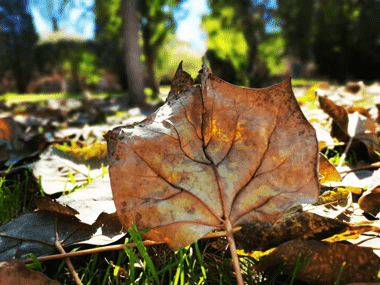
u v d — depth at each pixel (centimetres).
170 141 22
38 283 19
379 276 18
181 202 20
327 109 47
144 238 21
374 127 44
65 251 24
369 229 20
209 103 23
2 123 54
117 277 23
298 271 20
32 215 26
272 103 22
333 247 20
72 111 175
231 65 346
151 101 304
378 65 623
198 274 23
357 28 627
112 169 21
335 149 48
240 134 22
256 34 343
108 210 25
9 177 45
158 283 20
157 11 414
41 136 52
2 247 23
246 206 21
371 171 37
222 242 25
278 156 22
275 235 20
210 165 22
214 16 342
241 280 19
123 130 22
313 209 28
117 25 418
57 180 38
